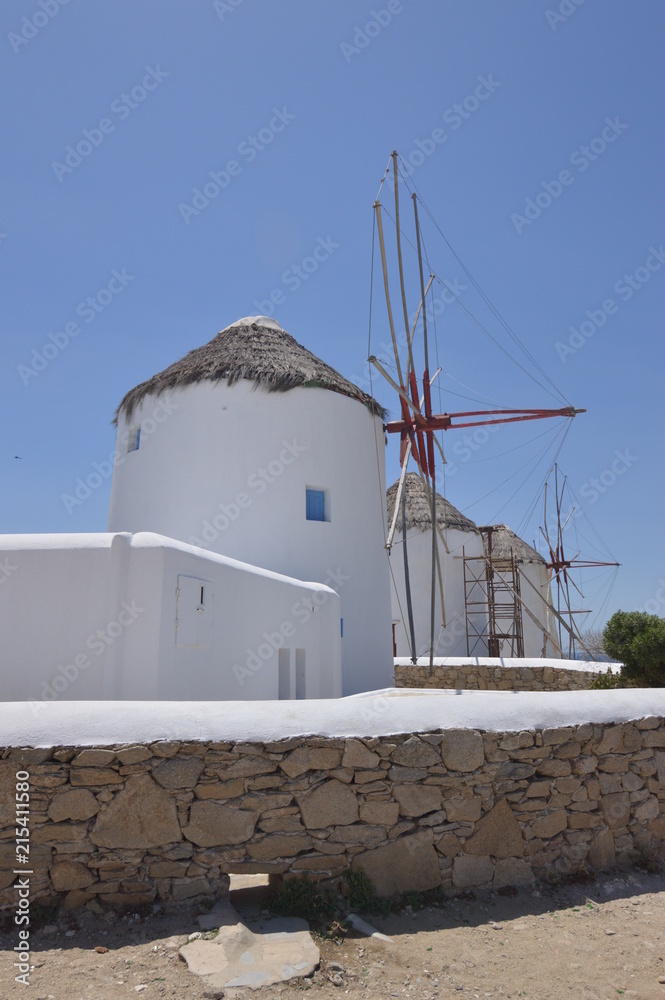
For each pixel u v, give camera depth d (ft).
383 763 17.60
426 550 89.20
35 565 23.18
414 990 13.67
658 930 16.80
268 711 17.30
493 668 60.49
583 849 19.66
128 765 15.70
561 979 14.38
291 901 16.02
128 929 14.70
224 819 16.08
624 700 21.98
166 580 23.44
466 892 17.74
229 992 12.89
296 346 52.03
